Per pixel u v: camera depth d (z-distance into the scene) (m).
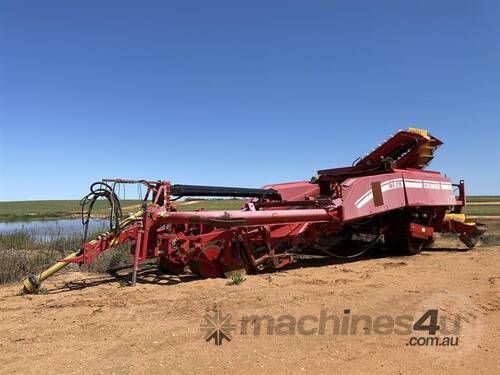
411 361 4.19
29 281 7.14
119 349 4.44
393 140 12.12
